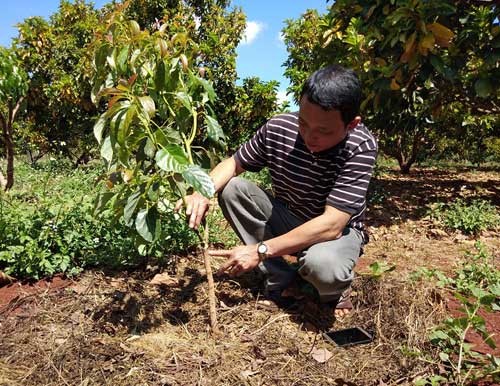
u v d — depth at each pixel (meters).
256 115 9.73
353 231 2.59
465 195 7.39
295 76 9.65
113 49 2.31
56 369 2.10
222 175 2.65
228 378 2.08
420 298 2.73
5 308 2.71
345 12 5.52
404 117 6.89
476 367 2.16
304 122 2.11
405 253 4.02
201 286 2.98
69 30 10.23
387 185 8.70
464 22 4.81
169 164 1.96
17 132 11.16
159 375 2.07
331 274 2.43
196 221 2.29
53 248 3.38
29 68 9.61
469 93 5.97
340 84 1.99
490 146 11.75
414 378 2.12
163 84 2.24
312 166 2.46
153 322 2.55
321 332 2.52
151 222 2.12
